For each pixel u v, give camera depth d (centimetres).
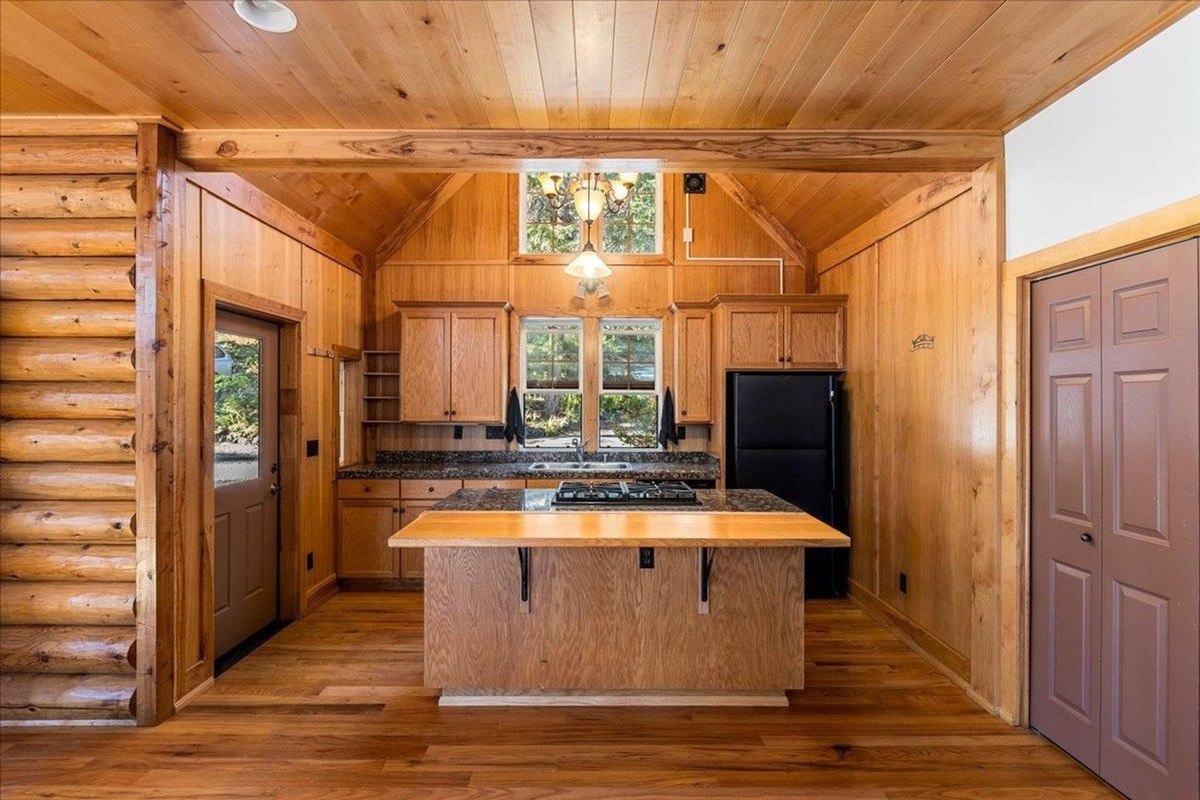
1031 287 254
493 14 186
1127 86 203
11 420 252
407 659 320
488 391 464
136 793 209
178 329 265
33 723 249
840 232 443
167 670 258
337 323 441
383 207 458
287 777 218
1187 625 187
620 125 260
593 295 501
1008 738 245
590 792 211
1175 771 190
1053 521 240
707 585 269
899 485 361
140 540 249
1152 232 192
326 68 216
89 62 212
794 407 426
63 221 254
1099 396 218
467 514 270
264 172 301
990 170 266
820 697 279
